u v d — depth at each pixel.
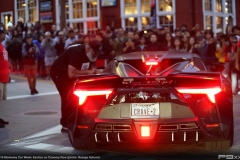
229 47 18.55
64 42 23.50
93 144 9.05
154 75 9.12
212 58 19.55
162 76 8.45
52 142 10.08
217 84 8.20
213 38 19.75
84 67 10.41
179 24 30.48
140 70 9.80
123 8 32.22
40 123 12.45
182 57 9.84
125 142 8.16
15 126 12.07
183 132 7.98
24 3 38.34
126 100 8.12
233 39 17.08
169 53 10.35
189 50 19.98
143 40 20.05
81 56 10.32
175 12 30.55
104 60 20.67
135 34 21.36
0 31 11.60
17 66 26.72
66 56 10.73
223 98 8.19
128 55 10.43
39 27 26.88
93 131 8.25
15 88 20.33
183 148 9.16
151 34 20.02
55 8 35.75
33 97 17.69
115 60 10.05
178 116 7.98
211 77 8.12
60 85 10.80
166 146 9.38
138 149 9.20
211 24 32.34
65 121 10.89
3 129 11.70
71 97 8.67
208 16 31.83
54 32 27.25
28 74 18.33
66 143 9.93
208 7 31.98
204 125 8.02
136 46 20.95
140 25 31.59
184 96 8.17
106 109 8.15
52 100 16.84
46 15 36.47
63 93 10.84
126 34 23.41
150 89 8.06
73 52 10.33
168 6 30.91
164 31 21.62
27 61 18.23
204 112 8.11
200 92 8.05
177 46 20.11
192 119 7.93
